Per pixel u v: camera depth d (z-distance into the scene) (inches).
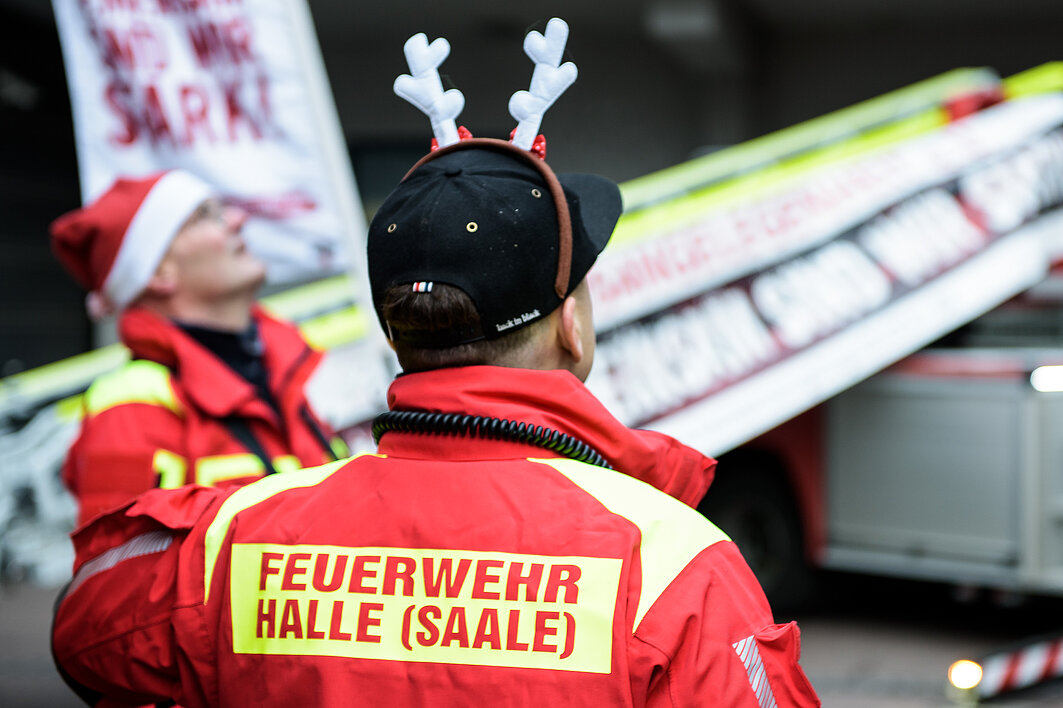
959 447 215.2
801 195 222.5
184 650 45.6
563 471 43.8
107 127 118.7
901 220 227.0
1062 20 388.5
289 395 93.3
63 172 400.2
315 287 246.1
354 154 411.2
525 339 45.9
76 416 296.7
